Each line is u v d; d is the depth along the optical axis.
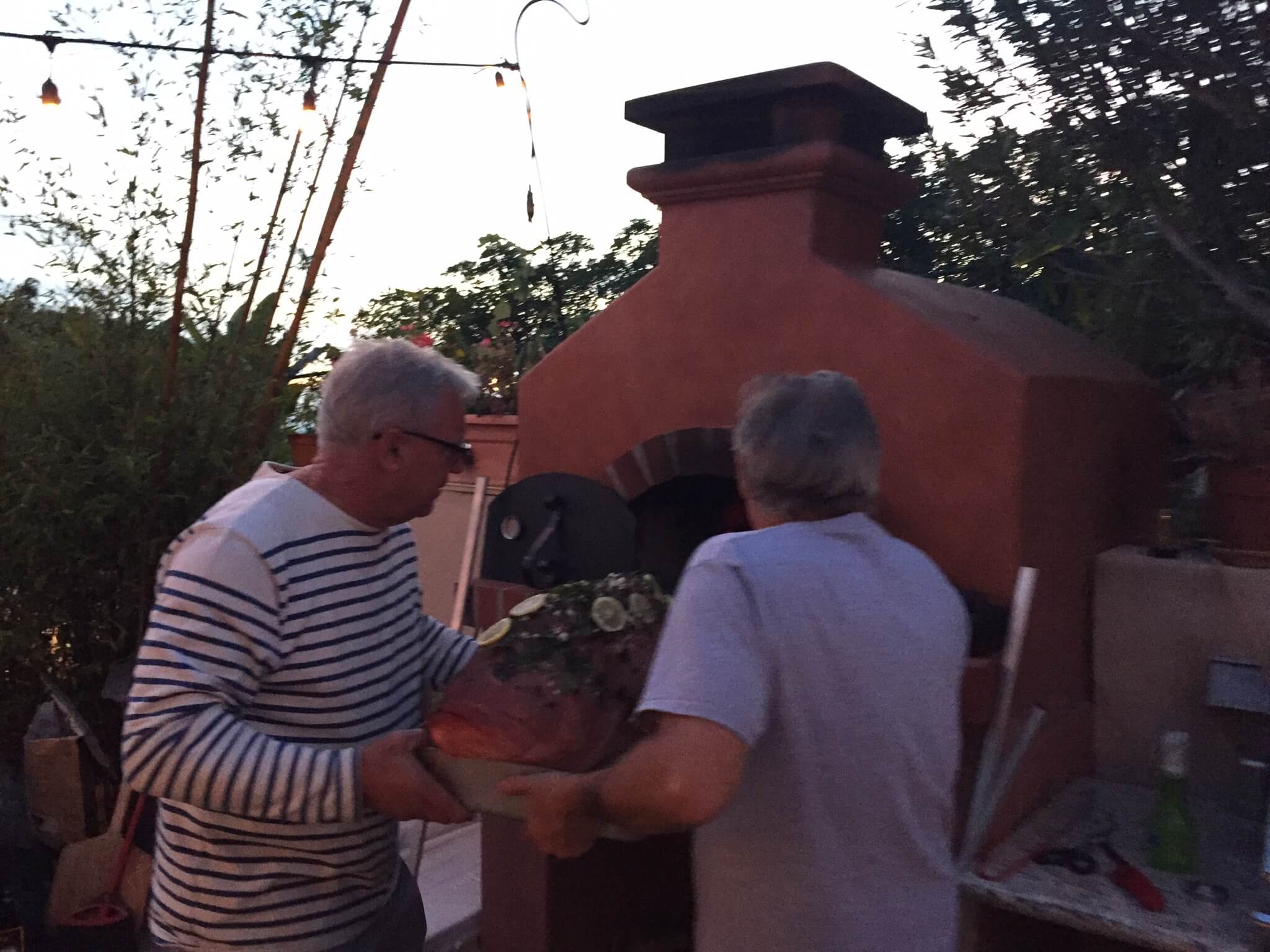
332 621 1.47
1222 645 2.14
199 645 1.33
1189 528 2.72
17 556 2.91
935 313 2.17
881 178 2.35
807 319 2.22
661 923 2.71
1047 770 2.13
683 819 1.12
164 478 2.97
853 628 1.22
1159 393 2.70
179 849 1.48
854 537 1.31
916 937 1.25
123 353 2.96
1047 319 2.87
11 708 3.27
